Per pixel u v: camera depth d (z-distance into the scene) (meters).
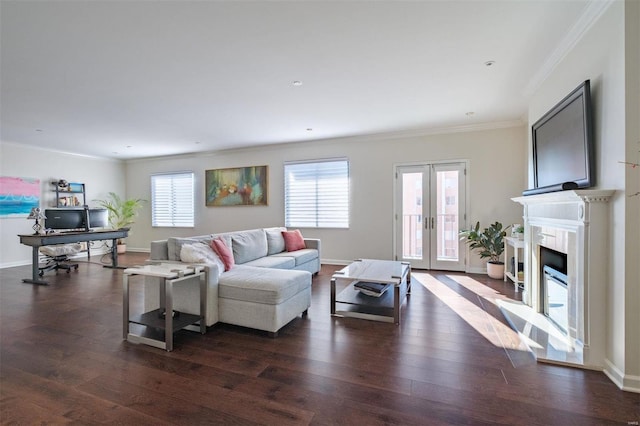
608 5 1.96
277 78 3.12
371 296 3.36
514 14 2.13
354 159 5.69
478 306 3.34
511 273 4.36
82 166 7.06
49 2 1.92
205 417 1.60
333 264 5.82
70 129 4.95
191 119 4.47
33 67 2.81
